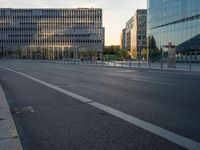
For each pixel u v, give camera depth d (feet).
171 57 145.89
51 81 74.54
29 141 22.47
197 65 171.83
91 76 91.25
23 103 40.47
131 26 542.57
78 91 52.24
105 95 45.93
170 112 31.35
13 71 128.77
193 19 202.69
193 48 202.18
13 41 570.05
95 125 26.58
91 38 558.15
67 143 21.53
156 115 29.99
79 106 36.70
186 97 41.78
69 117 30.42
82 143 21.36
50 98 44.47
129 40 579.48
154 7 255.50
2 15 568.00
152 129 24.56
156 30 252.83
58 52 555.69
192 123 26.35
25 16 568.00
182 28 215.31
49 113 32.94
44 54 555.69
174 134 22.91
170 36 230.89
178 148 19.56
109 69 144.15
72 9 559.79
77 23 561.43
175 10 223.71
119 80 74.13
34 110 35.06
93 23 557.74
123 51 449.06
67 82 70.85
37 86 62.80
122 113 31.42
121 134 23.34
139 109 33.40
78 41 561.02
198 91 48.83
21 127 26.99
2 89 58.08
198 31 197.36
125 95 45.32
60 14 564.30
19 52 563.89
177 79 76.13
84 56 459.32
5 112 34.14
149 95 44.65
